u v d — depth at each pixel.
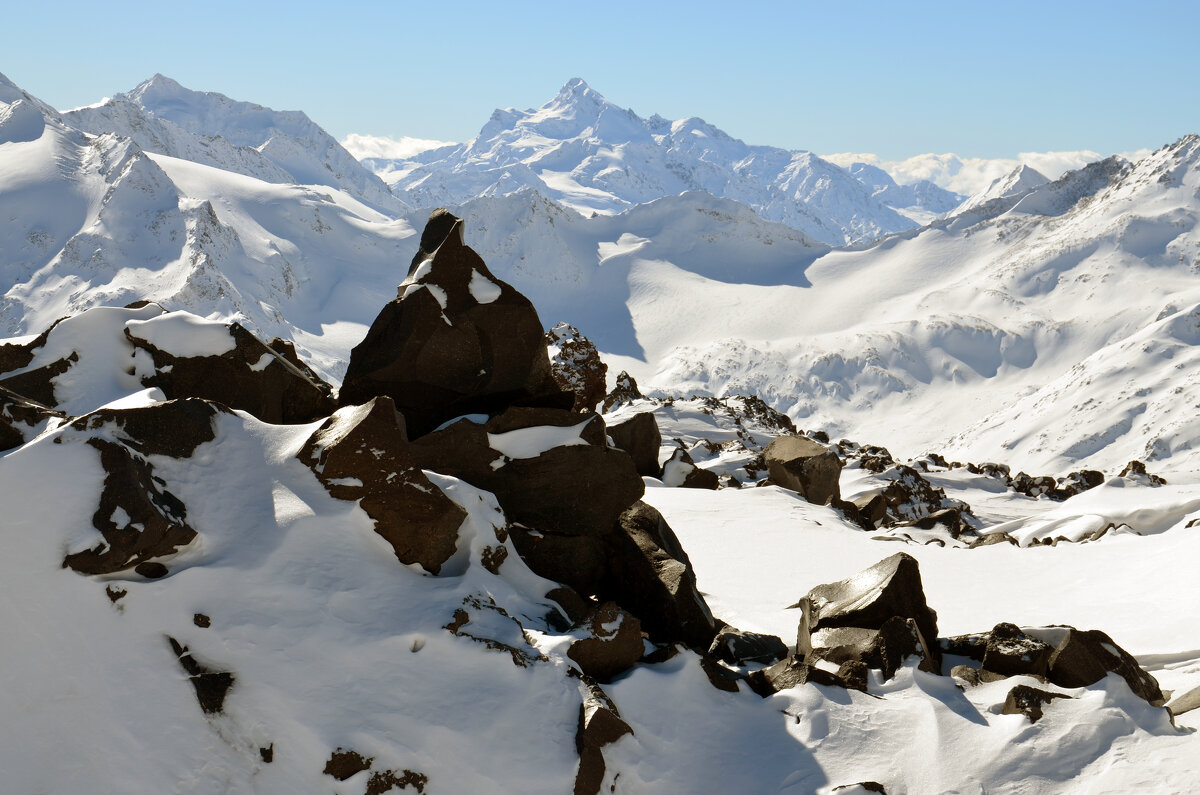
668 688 5.93
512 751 5.23
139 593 5.44
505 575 7.05
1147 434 152.00
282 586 5.69
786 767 5.57
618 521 8.23
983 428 188.25
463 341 8.73
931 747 5.60
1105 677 6.14
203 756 5.07
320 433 6.45
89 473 5.66
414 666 5.53
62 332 8.27
